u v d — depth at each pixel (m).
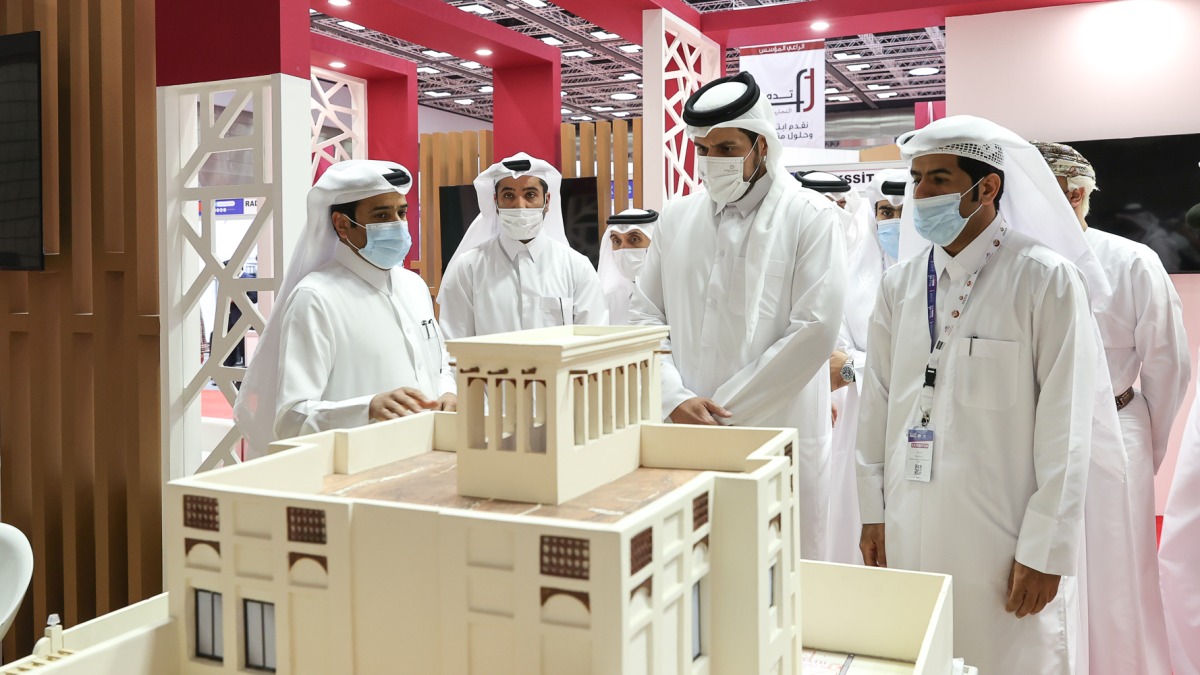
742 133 2.48
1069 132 6.41
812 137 7.23
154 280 3.44
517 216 3.56
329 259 2.47
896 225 3.91
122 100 3.36
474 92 14.74
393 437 1.30
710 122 2.45
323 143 8.55
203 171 7.16
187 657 0.99
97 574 3.58
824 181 4.91
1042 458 2.01
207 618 0.99
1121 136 6.30
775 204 2.55
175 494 0.98
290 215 3.15
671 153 6.32
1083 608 2.50
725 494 0.98
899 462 2.21
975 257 2.12
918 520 2.15
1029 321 2.04
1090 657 2.70
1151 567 2.96
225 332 3.27
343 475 1.20
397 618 0.89
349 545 0.90
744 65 7.34
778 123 7.32
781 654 1.07
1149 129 6.23
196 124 3.56
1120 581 2.66
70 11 3.46
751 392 2.45
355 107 8.90
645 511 0.83
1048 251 2.07
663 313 2.77
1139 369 3.09
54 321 3.64
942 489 2.11
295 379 2.24
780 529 1.06
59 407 3.71
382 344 2.42
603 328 1.24
